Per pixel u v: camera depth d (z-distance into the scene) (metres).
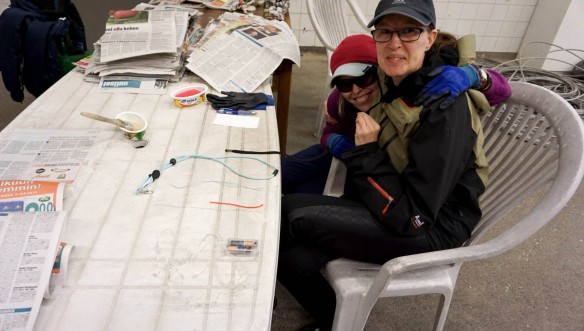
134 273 0.62
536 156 1.02
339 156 1.29
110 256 0.65
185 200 0.78
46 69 1.86
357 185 1.01
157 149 0.95
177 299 0.58
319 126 2.49
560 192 0.85
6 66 1.86
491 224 1.04
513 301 1.50
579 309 1.48
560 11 3.39
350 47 1.16
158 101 1.19
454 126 0.90
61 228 0.66
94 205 0.76
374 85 1.15
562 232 1.84
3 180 0.79
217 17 1.85
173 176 0.85
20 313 0.54
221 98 1.18
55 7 1.93
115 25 1.37
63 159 0.89
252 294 0.59
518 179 1.04
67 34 1.92
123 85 1.26
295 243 1.07
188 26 1.52
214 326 0.54
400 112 0.97
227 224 0.73
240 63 1.38
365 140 1.03
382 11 0.95
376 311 1.44
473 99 1.00
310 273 1.04
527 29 3.83
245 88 1.28
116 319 0.55
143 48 1.29
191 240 0.69
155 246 0.67
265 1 2.07
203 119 1.10
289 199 1.09
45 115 1.08
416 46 0.97
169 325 0.55
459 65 1.02
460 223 1.02
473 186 1.02
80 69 1.37
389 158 1.03
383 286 0.88
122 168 0.87
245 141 1.00
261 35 1.53
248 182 0.84
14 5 1.90
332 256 1.04
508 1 3.67
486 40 3.91
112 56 1.27
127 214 0.74
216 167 0.89
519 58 3.49
